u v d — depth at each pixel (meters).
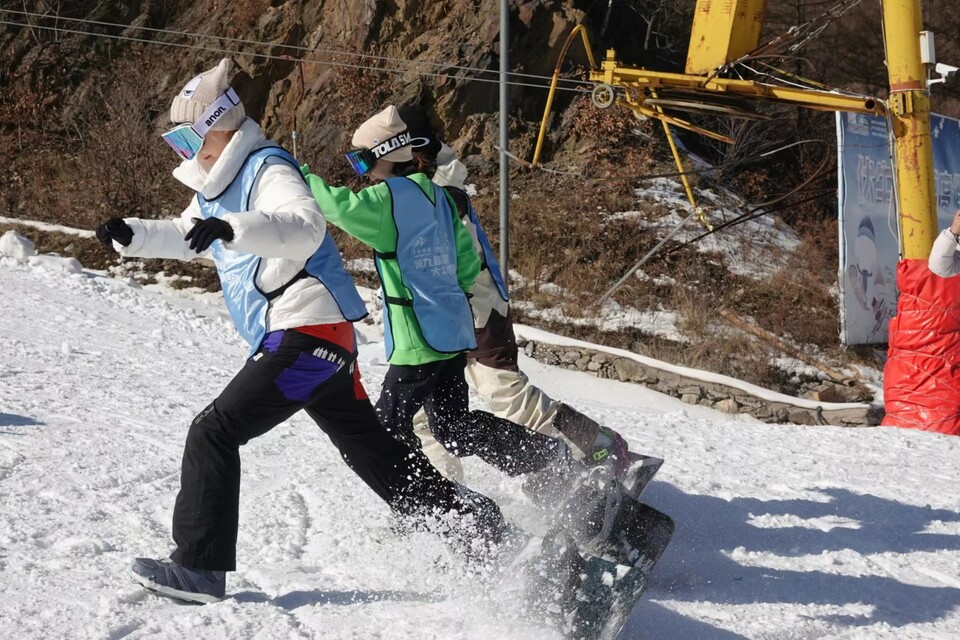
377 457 3.27
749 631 3.16
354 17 21.84
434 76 20.62
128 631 2.82
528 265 17.81
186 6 24.38
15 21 24.23
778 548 4.14
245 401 3.03
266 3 23.23
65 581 3.18
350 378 3.21
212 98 3.01
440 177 4.19
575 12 21.03
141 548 3.59
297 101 21.95
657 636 3.05
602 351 13.18
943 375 9.34
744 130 20.83
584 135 20.67
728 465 5.91
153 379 7.50
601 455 4.12
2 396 6.23
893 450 6.88
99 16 24.23
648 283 17.44
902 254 10.63
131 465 4.79
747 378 15.29
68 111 22.97
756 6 12.20
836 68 27.59
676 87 12.09
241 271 3.05
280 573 3.41
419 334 3.74
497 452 3.82
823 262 18.50
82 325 9.87
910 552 4.20
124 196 20.20
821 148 22.22
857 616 3.40
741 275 17.94
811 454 6.55
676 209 19.34
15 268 12.77
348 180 20.33
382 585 3.33
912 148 10.55
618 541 3.21
